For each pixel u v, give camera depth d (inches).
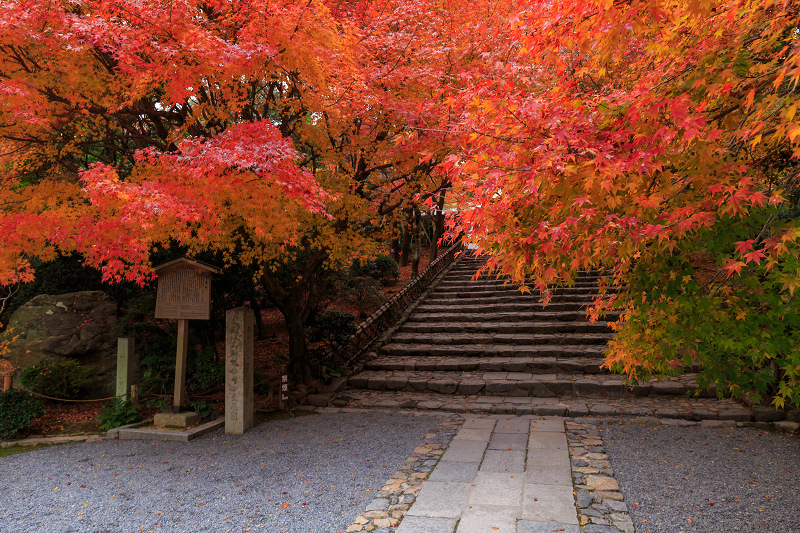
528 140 104.7
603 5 97.0
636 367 153.9
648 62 150.6
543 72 203.5
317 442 239.6
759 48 109.7
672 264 109.4
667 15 104.9
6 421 256.5
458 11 292.0
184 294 275.4
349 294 532.1
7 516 167.5
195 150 183.8
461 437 238.5
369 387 344.8
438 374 353.1
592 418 263.7
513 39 124.3
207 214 201.5
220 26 214.4
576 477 182.1
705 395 284.0
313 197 198.1
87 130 273.3
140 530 154.7
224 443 244.7
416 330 442.3
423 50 257.3
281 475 197.5
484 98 118.3
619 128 103.3
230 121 268.1
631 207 97.2
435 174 318.7
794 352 105.0
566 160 96.6
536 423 258.5
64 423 285.6
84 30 172.9
